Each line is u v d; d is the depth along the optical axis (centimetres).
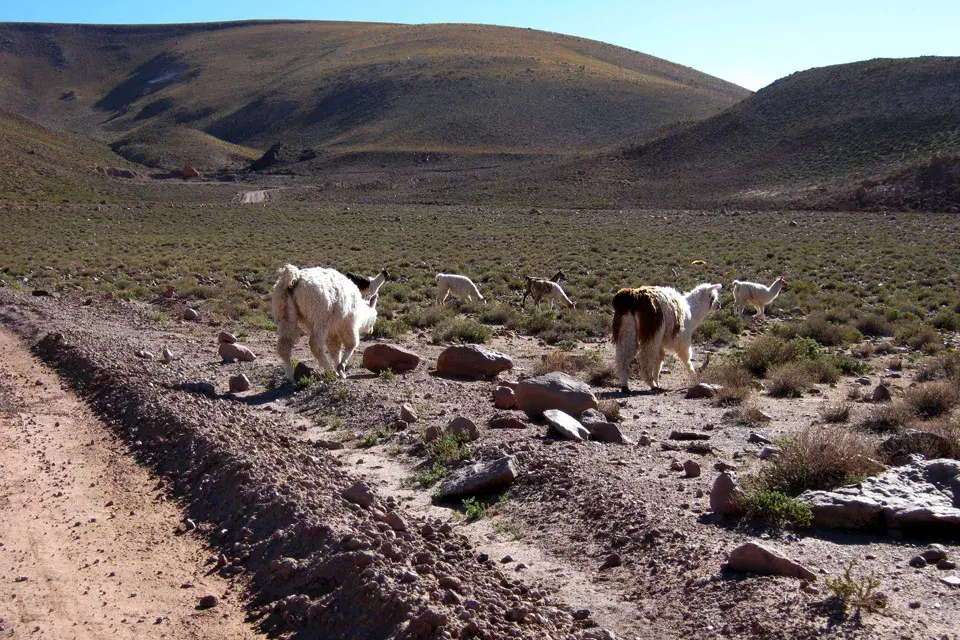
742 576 593
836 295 2766
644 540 674
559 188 11075
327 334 1354
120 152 18938
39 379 1373
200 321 2169
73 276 3369
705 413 1159
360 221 7419
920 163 8331
